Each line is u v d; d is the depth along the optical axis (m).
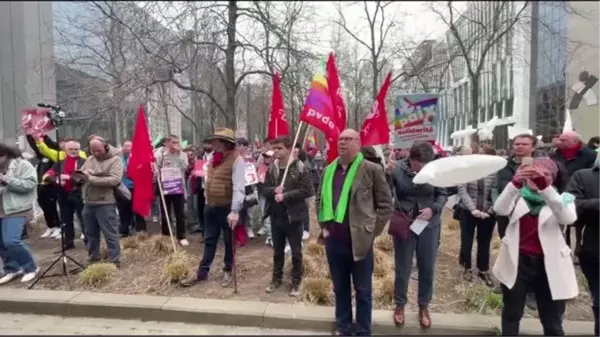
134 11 8.92
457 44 15.75
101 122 10.61
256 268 6.11
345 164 4.18
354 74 14.68
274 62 9.29
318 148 13.74
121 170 6.14
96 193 6.03
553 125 21.44
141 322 4.73
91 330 4.50
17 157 5.67
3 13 13.41
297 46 9.48
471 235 5.81
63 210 7.28
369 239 3.95
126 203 7.85
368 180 4.03
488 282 5.58
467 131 12.98
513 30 14.82
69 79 10.73
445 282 5.67
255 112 22.88
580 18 12.77
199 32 9.02
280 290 5.33
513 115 26.92
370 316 4.12
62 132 10.93
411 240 4.43
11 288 5.45
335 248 4.14
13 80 12.89
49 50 13.88
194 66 9.10
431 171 4.02
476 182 5.57
